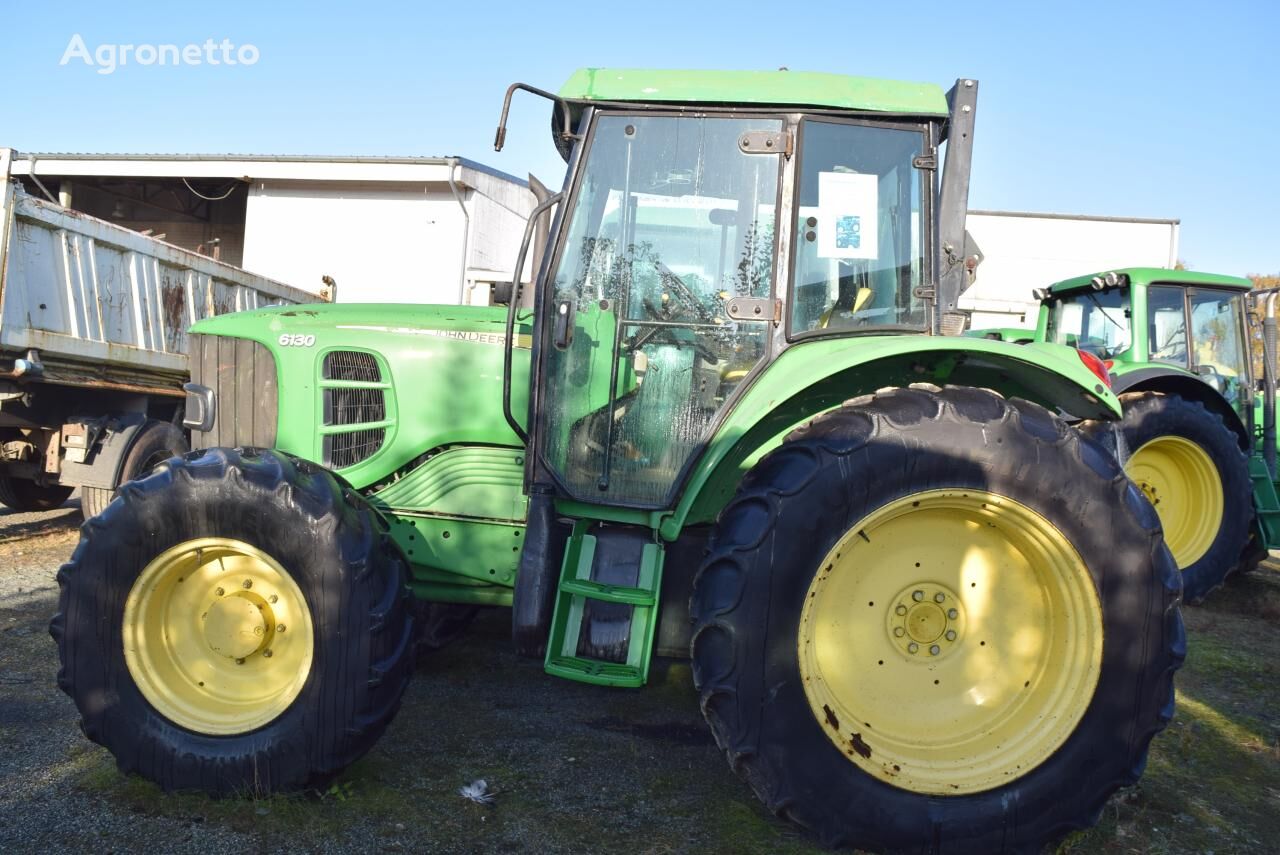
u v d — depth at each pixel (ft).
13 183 16.56
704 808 8.88
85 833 7.93
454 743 10.23
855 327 9.67
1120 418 9.34
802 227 9.63
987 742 8.30
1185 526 18.62
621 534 9.43
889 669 8.52
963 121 10.12
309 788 8.58
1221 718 11.89
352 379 11.07
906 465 8.02
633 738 10.59
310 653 8.51
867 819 7.87
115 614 8.61
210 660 8.97
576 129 9.99
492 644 13.98
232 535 8.56
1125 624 8.05
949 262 10.15
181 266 21.67
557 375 9.73
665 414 9.66
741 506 8.16
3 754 9.38
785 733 7.83
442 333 10.93
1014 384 9.88
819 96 9.51
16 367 16.94
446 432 10.84
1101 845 8.52
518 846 8.05
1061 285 22.77
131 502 8.66
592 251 9.77
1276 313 20.45
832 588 8.39
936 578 8.58
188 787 8.50
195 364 11.66
